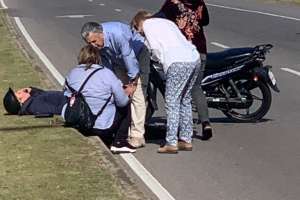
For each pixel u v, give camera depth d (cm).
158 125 2684
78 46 5172
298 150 2444
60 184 1947
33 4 9544
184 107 2453
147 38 2409
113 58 2500
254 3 9081
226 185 2064
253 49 2831
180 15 2539
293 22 6631
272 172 2191
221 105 2842
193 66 2381
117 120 2442
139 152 2442
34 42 5428
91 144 2355
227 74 2791
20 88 3394
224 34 5794
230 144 2544
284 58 4444
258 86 2858
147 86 2509
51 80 3625
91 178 2005
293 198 1948
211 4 9050
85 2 9750
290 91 3447
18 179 1989
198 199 1938
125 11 8144
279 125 2814
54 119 2698
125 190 1911
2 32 6119
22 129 2564
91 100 2447
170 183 2084
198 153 2425
